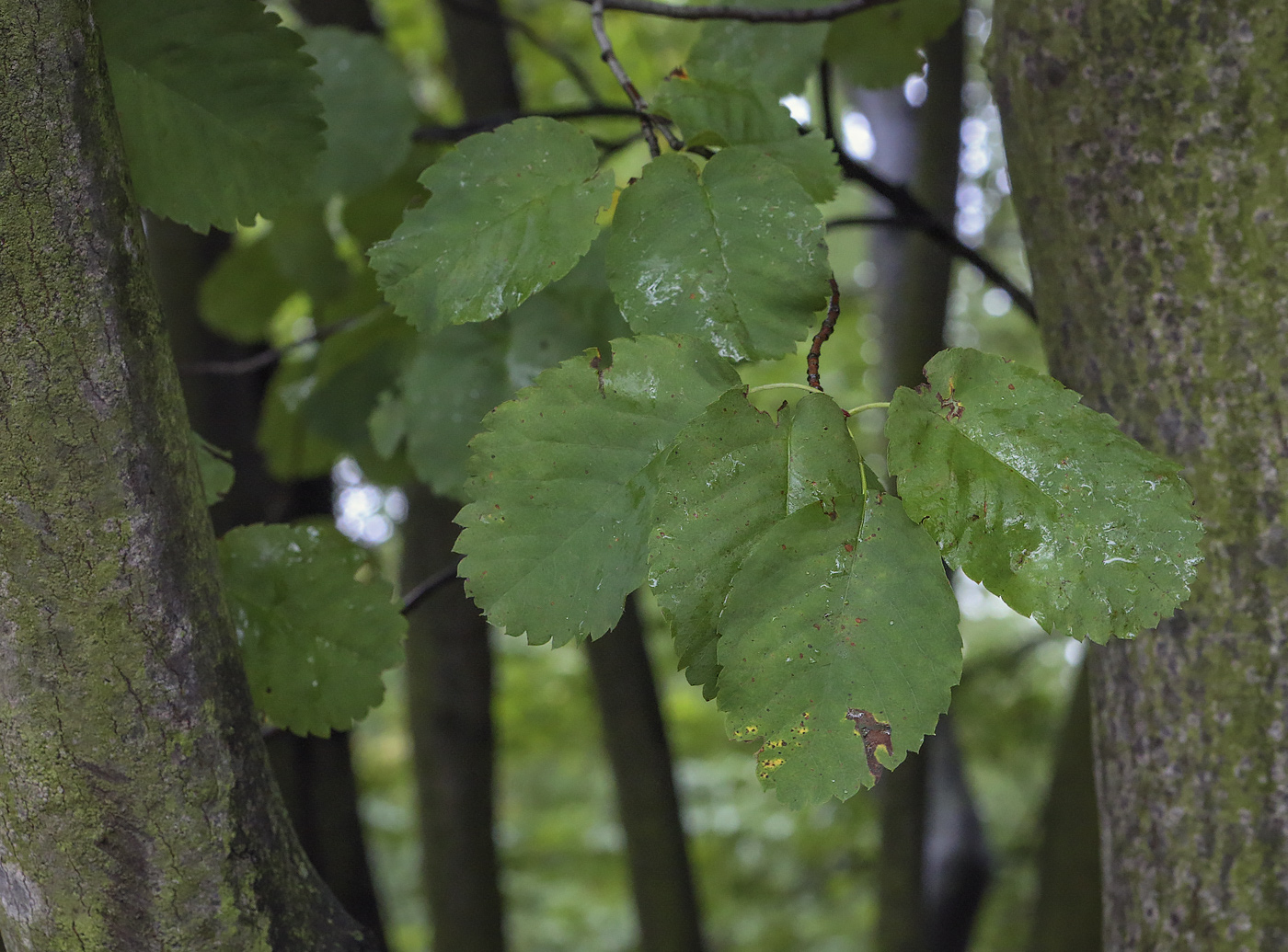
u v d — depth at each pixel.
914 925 3.34
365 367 1.64
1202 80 1.17
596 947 5.61
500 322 1.36
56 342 1.04
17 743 1.05
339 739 2.06
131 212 1.06
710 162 1.03
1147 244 1.19
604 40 1.08
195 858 1.06
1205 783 1.20
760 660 0.98
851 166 1.50
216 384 2.14
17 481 1.04
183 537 1.06
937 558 0.98
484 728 2.61
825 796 0.98
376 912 2.09
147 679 1.05
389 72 1.55
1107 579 0.98
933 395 1.00
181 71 1.10
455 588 2.52
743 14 1.19
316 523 1.14
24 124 1.03
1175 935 1.21
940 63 2.82
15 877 1.06
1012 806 6.52
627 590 0.99
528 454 1.00
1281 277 1.17
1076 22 1.19
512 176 1.04
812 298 1.02
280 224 1.73
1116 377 1.21
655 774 2.76
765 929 5.40
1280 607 1.18
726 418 0.99
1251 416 1.18
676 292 1.02
